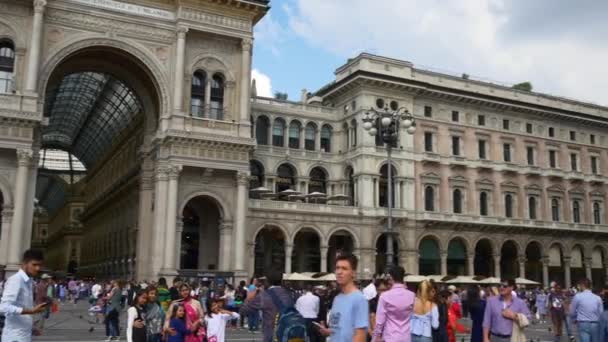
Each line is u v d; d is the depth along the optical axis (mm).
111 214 80250
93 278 80562
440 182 71812
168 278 49625
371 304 19188
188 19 54219
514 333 14484
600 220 84188
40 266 10695
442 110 73875
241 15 56625
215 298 16984
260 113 68750
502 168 76188
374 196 67312
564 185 81375
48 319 37625
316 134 72250
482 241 74875
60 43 50188
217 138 53094
